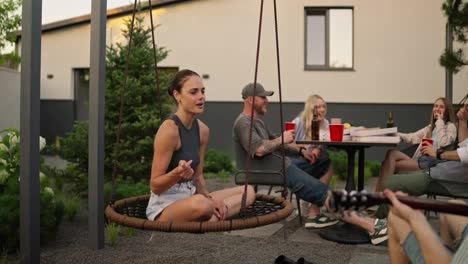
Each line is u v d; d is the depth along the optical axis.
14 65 9.91
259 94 4.14
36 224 3.02
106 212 2.51
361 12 10.26
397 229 1.86
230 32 10.67
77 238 3.81
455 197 3.60
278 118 10.55
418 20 10.05
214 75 10.77
